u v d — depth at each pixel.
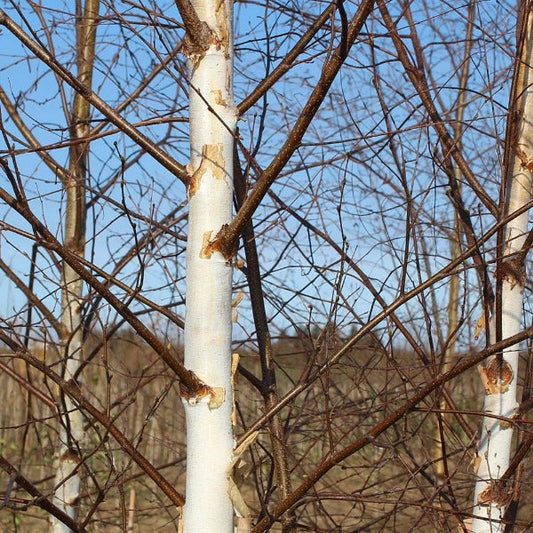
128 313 2.46
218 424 2.51
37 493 2.69
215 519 2.47
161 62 2.59
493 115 3.06
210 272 2.55
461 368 2.57
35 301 4.29
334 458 2.57
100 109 2.62
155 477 2.63
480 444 3.32
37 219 2.52
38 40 2.54
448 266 2.77
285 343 4.66
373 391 3.71
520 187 3.36
